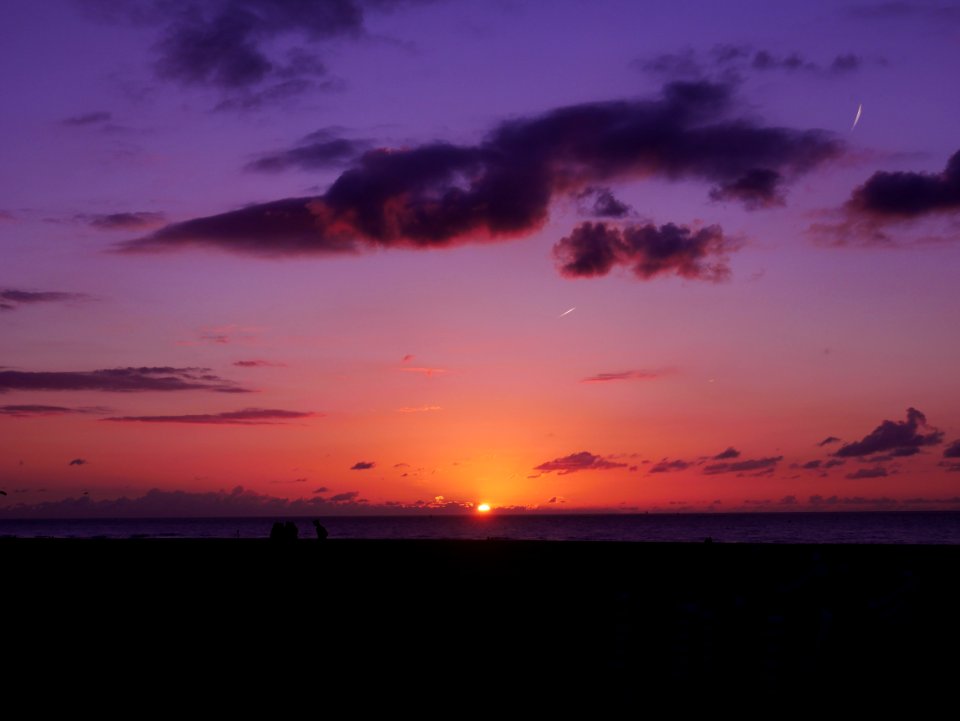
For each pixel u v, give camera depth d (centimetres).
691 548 3678
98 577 2744
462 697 1387
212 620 2084
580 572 2773
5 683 1511
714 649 1260
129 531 19175
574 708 1297
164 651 1753
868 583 1836
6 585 2611
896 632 1458
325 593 2456
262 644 1820
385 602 2294
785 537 11575
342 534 14838
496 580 2638
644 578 2498
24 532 16812
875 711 1244
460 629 1925
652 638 1266
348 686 1474
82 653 1744
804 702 1253
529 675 1502
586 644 1658
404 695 1410
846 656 1379
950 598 1873
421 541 4200
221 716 1311
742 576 2417
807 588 1605
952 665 1450
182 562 3170
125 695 1433
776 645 1248
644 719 1238
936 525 19000
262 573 2867
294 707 1358
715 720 1219
